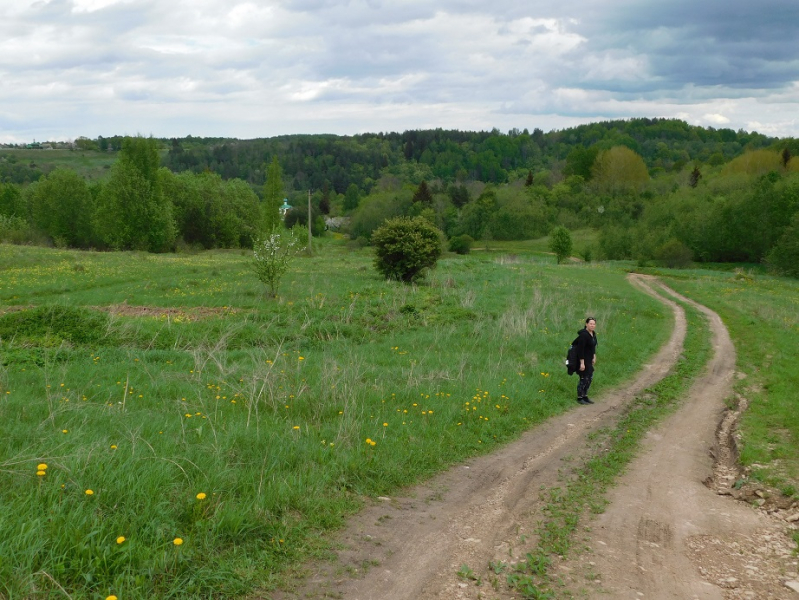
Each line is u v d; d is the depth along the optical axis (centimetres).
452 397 1020
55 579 387
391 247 2795
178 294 2286
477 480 704
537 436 909
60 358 1258
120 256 4050
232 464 630
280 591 432
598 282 3772
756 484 716
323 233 10825
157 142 5666
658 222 7525
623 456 824
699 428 1003
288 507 553
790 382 1293
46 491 485
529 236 9519
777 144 12069
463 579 470
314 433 770
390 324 1838
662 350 1784
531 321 1880
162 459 575
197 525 478
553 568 496
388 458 711
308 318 1803
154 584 410
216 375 1141
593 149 13000
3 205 7275
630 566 508
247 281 2662
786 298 3397
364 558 492
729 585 483
